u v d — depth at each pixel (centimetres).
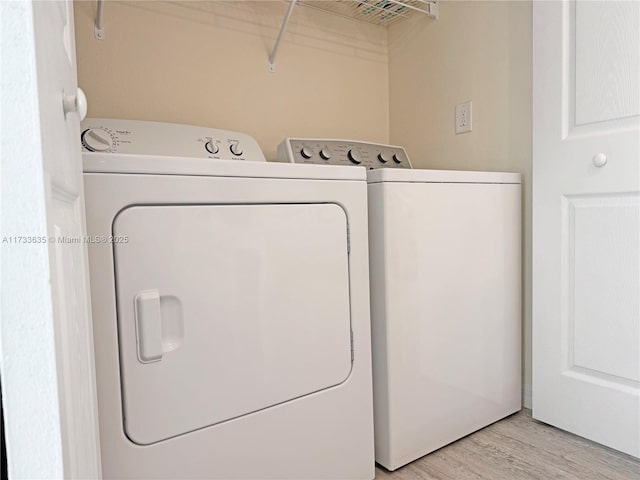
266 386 101
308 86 188
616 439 134
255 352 99
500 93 167
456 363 141
